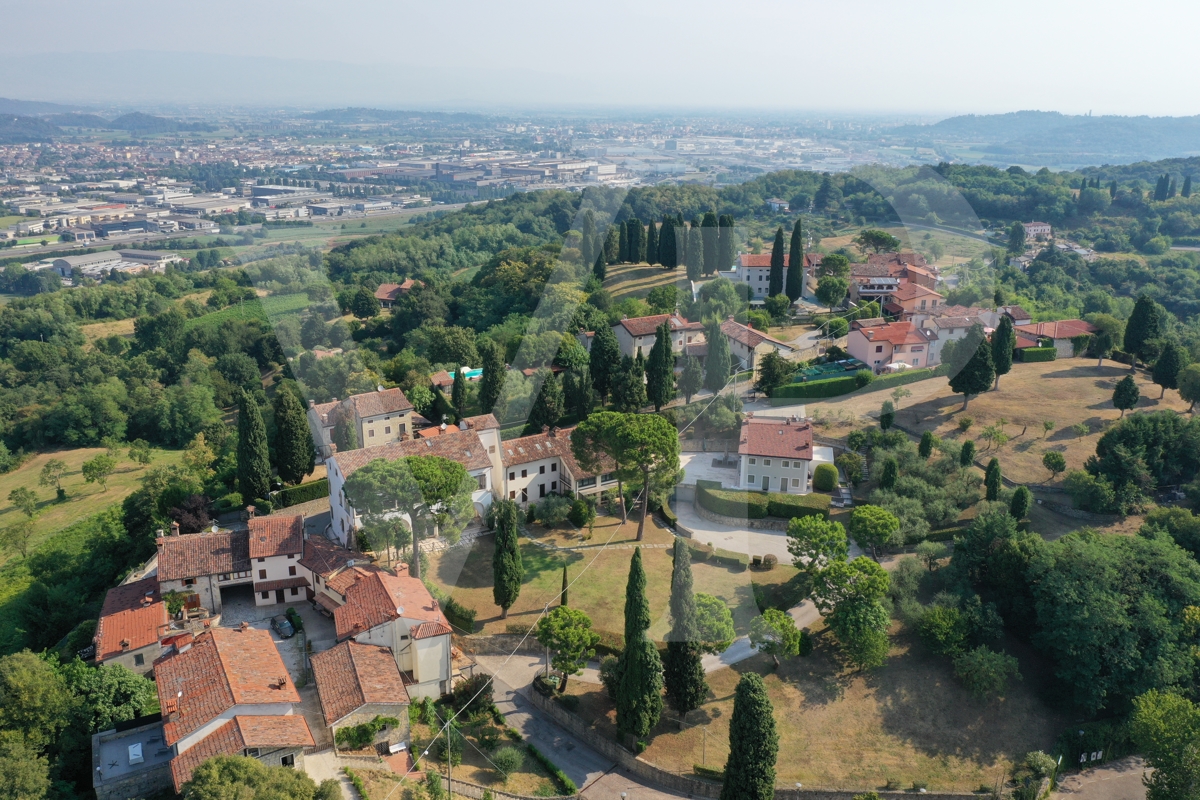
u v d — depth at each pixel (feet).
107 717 112.27
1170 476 174.70
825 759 118.83
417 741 115.03
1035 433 183.21
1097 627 132.98
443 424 173.58
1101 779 127.75
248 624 137.49
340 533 156.66
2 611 155.22
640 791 109.50
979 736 127.54
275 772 94.53
